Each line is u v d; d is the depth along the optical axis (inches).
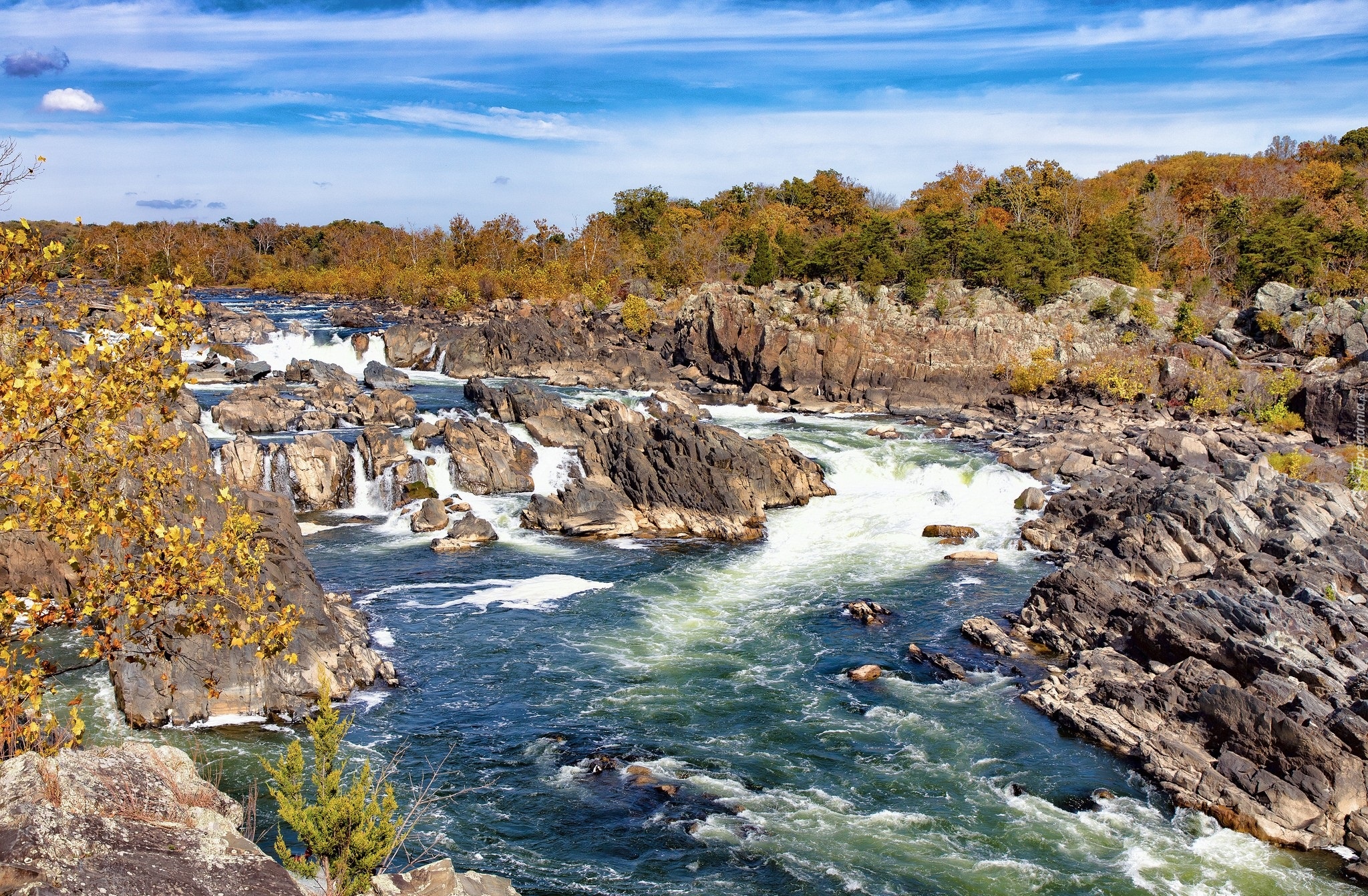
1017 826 1537.9
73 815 690.2
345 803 900.6
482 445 3356.3
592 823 1505.9
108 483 951.0
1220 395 4520.2
